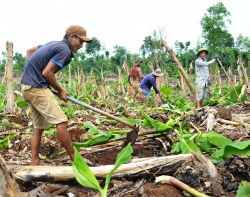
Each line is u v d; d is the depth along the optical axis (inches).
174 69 1142.3
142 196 105.1
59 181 116.3
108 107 368.8
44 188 113.8
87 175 89.6
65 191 114.8
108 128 225.6
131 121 167.8
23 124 257.4
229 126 188.4
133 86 461.4
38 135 141.9
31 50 149.3
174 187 106.8
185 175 112.7
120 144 167.9
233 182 113.7
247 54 1444.4
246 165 122.5
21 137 196.1
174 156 118.4
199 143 149.6
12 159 160.6
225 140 142.7
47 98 132.9
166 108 265.3
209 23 1473.9
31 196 109.8
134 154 154.9
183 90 585.3
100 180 116.3
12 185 83.6
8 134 210.2
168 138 161.8
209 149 144.6
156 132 161.3
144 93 388.2
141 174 115.4
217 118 198.7
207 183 110.3
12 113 293.3
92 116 267.0
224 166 125.3
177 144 139.4
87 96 391.9
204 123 191.0
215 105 342.0
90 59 1411.2
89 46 1427.2
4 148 181.5
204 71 339.3
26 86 132.8
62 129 134.3
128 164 116.4
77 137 196.4
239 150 117.0
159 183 110.3
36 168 116.4
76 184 118.0
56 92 143.8
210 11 1492.4
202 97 341.4
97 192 113.9
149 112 274.2
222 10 1459.2
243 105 281.3
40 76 133.2
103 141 158.9
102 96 476.7
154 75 376.8
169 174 117.0
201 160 115.9
